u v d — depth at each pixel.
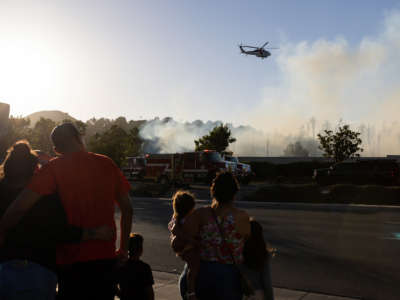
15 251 2.68
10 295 2.59
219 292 3.26
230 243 3.30
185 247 3.42
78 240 2.79
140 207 19.53
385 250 9.35
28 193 2.77
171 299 5.86
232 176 3.47
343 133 47.53
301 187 21.50
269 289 3.32
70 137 3.06
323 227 12.73
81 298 2.86
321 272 7.56
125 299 4.04
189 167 31.98
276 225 13.15
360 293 6.30
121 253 3.26
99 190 2.98
